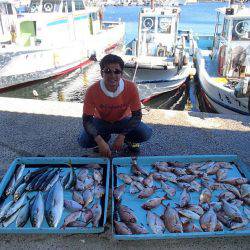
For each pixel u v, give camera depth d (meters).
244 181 2.85
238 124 4.27
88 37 13.00
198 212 2.50
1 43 10.54
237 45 7.76
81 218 2.43
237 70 8.05
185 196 2.66
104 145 3.05
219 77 8.35
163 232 2.31
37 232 2.30
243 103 6.83
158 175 2.93
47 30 10.64
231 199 2.66
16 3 10.73
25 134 3.97
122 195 2.72
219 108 7.99
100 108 3.06
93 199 2.65
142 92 9.05
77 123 4.28
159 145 3.72
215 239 2.31
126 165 3.14
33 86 10.98
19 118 4.43
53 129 4.11
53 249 2.24
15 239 2.32
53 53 10.98
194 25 26.39
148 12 9.31
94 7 13.96
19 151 3.58
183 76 9.38
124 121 3.26
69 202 2.58
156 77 8.83
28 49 10.18
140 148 3.65
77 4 12.21
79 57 12.32
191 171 3.00
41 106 4.85
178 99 10.44
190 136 3.93
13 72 10.08
